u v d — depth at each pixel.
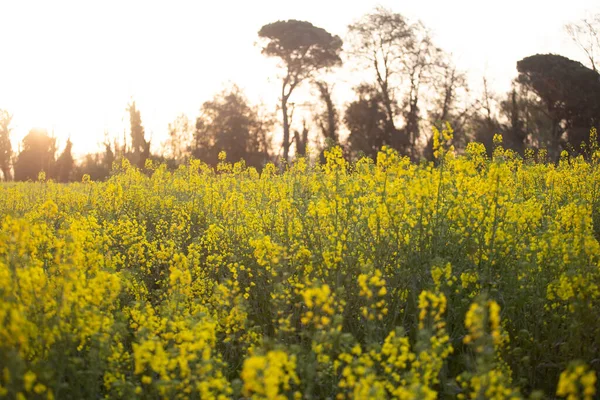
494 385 3.50
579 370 3.09
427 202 6.17
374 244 6.25
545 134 40.62
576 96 37.88
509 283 5.77
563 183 10.64
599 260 5.80
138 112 53.69
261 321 6.14
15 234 4.54
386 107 42.47
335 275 5.81
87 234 5.93
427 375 3.67
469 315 3.60
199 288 6.20
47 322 4.16
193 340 3.99
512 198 7.18
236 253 7.66
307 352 4.89
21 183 23.70
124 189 14.01
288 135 48.00
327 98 46.22
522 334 5.18
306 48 46.25
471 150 8.41
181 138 54.47
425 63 42.06
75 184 22.20
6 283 3.99
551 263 5.90
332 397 4.49
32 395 3.74
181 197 13.09
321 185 6.74
